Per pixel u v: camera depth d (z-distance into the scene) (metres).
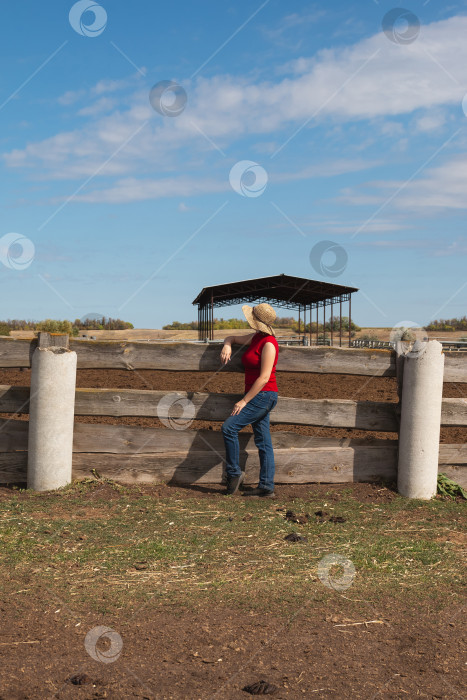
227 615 3.44
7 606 3.46
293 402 6.44
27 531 4.83
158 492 6.10
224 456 6.45
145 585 3.85
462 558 4.51
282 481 6.41
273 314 5.93
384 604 3.66
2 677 2.71
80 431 6.41
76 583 3.85
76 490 6.09
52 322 33.91
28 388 6.38
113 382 14.20
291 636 3.21
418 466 6.11
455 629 3.36
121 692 2.63
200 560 4.31
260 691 2.64
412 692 2.71
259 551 4.52
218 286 32.16
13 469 6.34
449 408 6.39
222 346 6.39
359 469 6.48
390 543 4.79
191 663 2.90
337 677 2.81
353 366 6.43
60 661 2.88
